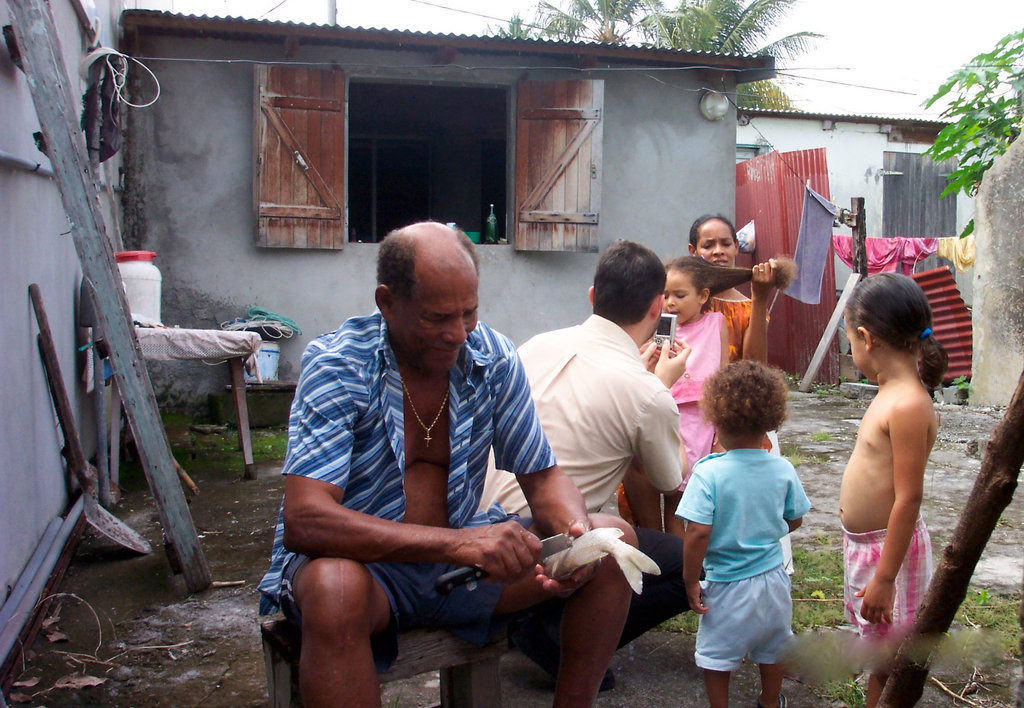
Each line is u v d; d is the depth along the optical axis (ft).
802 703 8.92
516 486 8.66
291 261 26.91
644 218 29.71
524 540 6.07
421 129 44.01
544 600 6.98
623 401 8.54
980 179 26.17
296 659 6.33
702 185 30.04
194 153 26.05
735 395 8.33
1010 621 10.55
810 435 23.85
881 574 7.73
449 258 6.08
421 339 6.21
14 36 11.99
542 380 8.99
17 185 12.26
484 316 28.76
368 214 45.06
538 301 29.07
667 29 62.75
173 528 11.90
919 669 4.37
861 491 8.17
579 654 6.95
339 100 26.61
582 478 8.62
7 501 10.77
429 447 6.83
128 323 11.91
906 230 50.78
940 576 4.32
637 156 29.53
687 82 29.58
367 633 5.82
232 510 16.38
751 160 40.81
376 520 5.97
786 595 8.38
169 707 8.89
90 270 11.71
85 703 8.94
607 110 29.25
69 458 13.89
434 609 6.57
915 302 7.77
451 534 5.99
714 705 8.40
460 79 27.76
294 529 5.98
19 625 9.97
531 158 28.19
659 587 8.96
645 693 9.14
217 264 26.43
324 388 6.22
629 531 7.04
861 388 31.63
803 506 8.59
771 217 39.06
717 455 8.55
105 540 14.07
